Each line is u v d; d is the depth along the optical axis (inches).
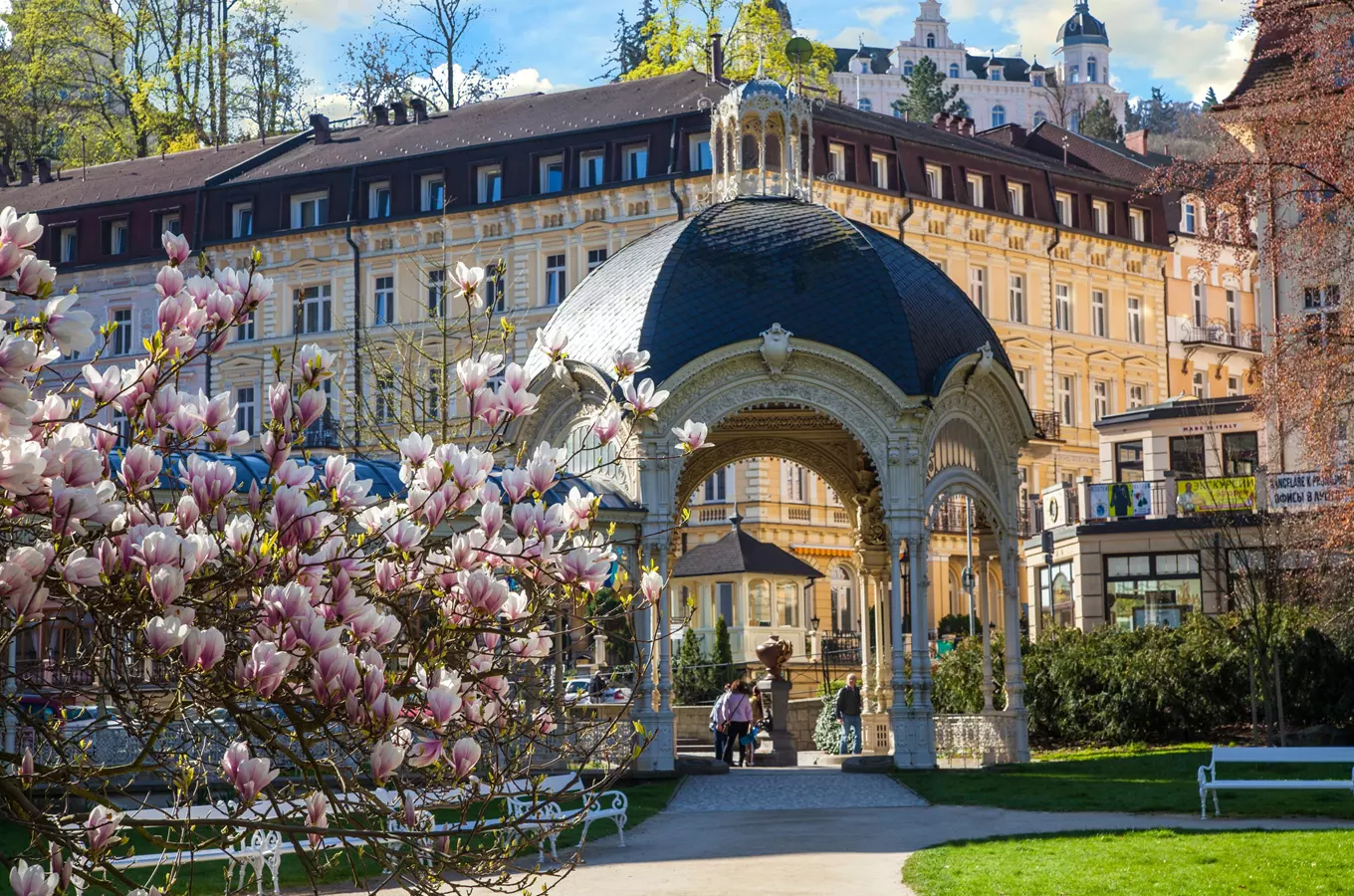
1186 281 3208.7
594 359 1176.8
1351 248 1337.4
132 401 312.5
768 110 1309.1
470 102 3006.9
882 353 1166.3
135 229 2834.6
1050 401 2898.6
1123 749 1421.0
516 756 355.9
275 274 2726.4
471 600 326.6
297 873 721.6
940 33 7465.6
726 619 2193.7
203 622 301.6
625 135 2509.8
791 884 653.9
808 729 1659.7
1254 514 1519.4
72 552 284.8
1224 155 1397.6
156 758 319.0
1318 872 641.6
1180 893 605.0
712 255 1195.9
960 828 838.5
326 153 2802.7
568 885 657.0
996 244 2805.1
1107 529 1824.6
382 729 289.6
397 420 925.8
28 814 292.7
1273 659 1384.1
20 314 299.9
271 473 316.8
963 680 1526.8
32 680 317.1
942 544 2783.0
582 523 350.9
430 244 2625.5
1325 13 1359.5
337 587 303.4
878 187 2620.6
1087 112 6683.1
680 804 994.7
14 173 3166.8
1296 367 1301.7
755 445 1400.1
